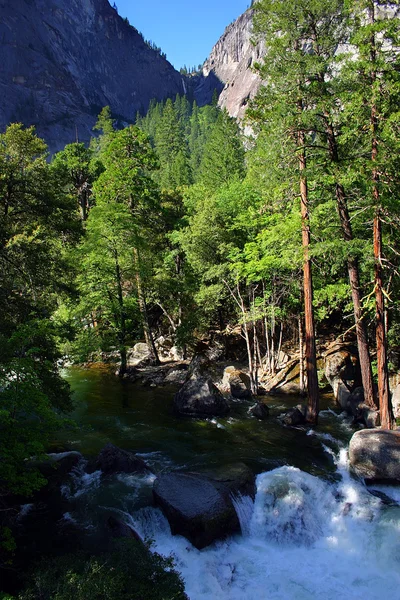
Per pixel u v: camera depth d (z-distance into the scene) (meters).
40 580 7.88
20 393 10.12
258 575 10.41
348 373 24.14
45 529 11.31
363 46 15.17
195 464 15.22
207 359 30.55
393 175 15.91
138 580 8.04
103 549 10.38
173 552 10.82
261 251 24.30
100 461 14.70
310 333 19.22
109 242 27.55
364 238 20.78
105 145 60.34
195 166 83.81
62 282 19.61
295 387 25.39
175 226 35.72
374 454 14.20
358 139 17.41
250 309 25.62
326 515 12.62
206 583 9.93
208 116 121.56
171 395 24.55
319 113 17.34
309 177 18.61
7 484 10.24
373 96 15.03
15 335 10.96
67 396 15.73
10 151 18.42
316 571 10.59
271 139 17.92
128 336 33.91
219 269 25.59
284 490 12.87
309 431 18.67
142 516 11.85
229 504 11.75
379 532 11.51
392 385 21.59
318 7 16.02
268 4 16.81
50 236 19.61
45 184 18.59
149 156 32.50
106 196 31.23
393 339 22.31
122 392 25.08
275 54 17.16
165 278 30.58
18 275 17.88
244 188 29.17
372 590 9.89
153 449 16.69
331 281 24.73
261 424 19.70
